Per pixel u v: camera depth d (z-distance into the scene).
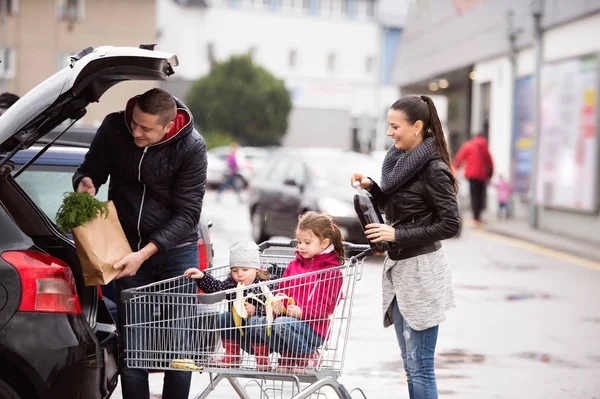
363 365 8.77
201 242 7.87
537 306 12.03
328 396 7.54
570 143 20.88
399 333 5.91
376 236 5.52
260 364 5.51
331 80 82.69
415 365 5.74
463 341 9.85
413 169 5.55
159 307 5.41
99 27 50.66
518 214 25.95
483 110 29.98
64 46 50.03
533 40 23.45
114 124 5.61
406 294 5.69
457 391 7.81
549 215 22.38
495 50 27.48
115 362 5.57
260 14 80.94
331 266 5.63
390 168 5.86
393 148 5.90
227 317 5.45
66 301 4.98
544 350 9.45
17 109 4.92
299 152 18.41
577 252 17.94
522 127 25.58
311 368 5.49
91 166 5.76
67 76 4.90
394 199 5.70
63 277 5.00
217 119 66.25
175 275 5.80
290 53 82.19
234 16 80.19
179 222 5.59
